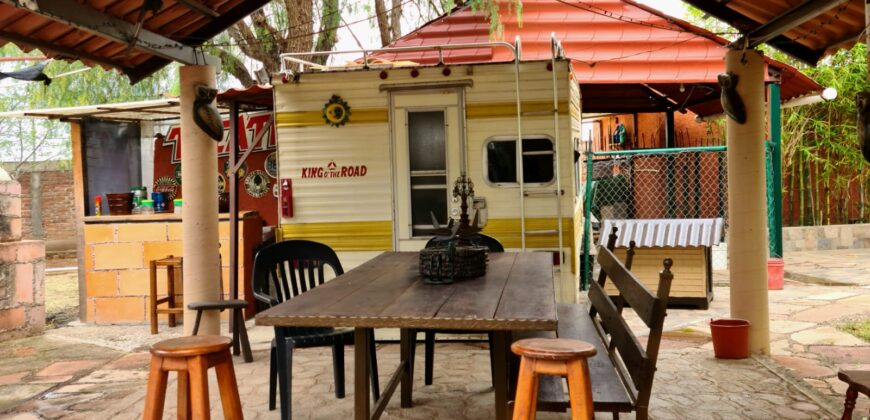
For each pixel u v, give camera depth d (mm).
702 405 4695
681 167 12383
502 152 6797
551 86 6703
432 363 5348
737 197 5879
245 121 9938
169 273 8008
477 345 6621
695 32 10875
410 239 6918
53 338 7668
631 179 11773
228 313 8117
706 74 10688
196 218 6031
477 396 5066
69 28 5148
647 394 3062
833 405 4656
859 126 4004
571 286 6730
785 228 13195
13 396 5480
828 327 6957
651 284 8133
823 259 12102
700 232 7980
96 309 8352
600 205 11758
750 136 5805
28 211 17141
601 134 17703
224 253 8109
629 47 11008
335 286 4121
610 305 3914
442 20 11539
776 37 6156
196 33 5973
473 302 3539
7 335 7559
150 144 9680
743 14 5711
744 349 5816
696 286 8016
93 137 9109
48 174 17203
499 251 5926
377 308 3436
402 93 6871
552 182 6742
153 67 6020
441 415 4691
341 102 6934
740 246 5910
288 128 7023
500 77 6762
